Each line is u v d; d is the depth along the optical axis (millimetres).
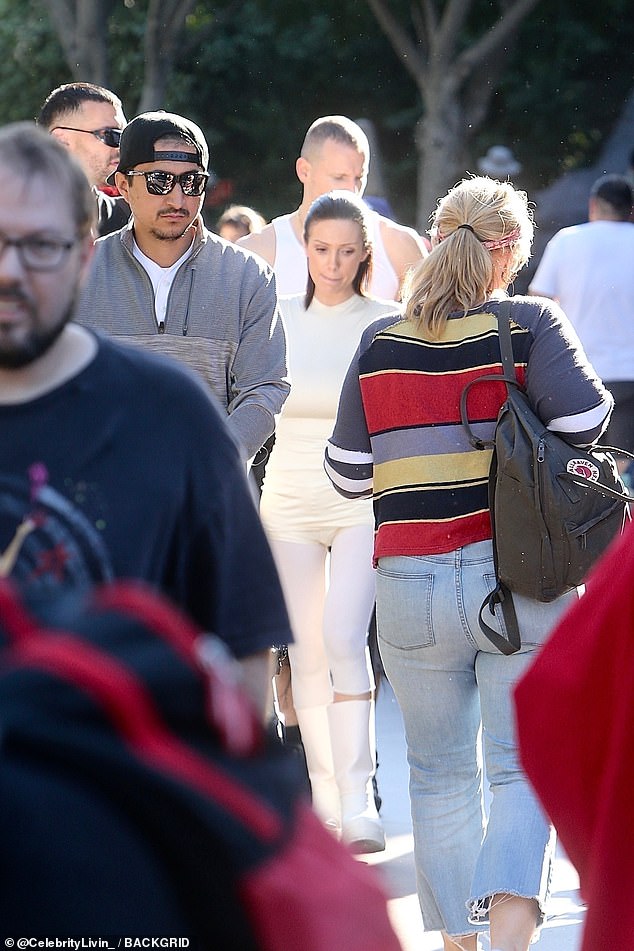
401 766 14586
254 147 56062
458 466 8625
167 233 9953
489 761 8789
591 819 6281
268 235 14047
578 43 53094
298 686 12188
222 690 3197
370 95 55531
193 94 54875
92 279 10148
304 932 2949
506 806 8539
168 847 2934
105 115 13000
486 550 8602
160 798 2930
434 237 9109
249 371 10188
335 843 3172
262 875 2959
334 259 11906
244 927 2938
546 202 39156
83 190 4953
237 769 3135
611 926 5965
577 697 6281
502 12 52594
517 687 6484
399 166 54531
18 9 56031
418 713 8977
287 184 56219
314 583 12125
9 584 3600
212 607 5418
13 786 2863
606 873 5988
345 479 9234
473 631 8602
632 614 6105
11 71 56281
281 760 3240
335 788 12172
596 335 21594
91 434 5105
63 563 4977
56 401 5105
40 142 4910
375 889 3090
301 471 11953
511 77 53562
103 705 3021
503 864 8328
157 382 5262
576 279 21516
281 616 5512
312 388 11961
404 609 8719
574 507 8289
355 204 12062
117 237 10281
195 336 10109
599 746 6250
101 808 2900
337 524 11906
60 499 5023
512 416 8461
